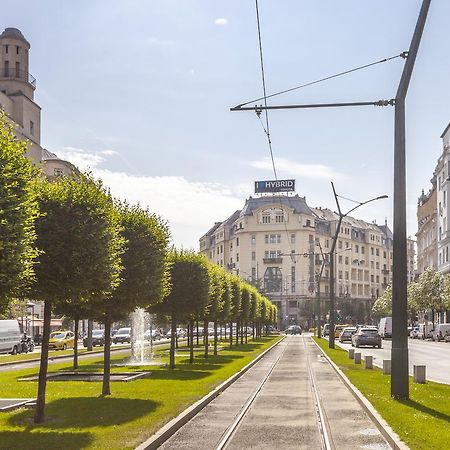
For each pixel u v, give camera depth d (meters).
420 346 56.84
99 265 12.50
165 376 23.27
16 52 63.84
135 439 10.80
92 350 48.03
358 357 31.00
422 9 15.66
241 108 16.78
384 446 10.91
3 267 9.25
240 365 29.59
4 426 12.16
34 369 27.08
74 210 12.34
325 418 14.16
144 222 18.30
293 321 129.25
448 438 10.63
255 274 132.88
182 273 27.47
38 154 63.38
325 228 140.38
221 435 12.09
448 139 86.19
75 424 12.36
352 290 146.62
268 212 133.12
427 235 104.38
